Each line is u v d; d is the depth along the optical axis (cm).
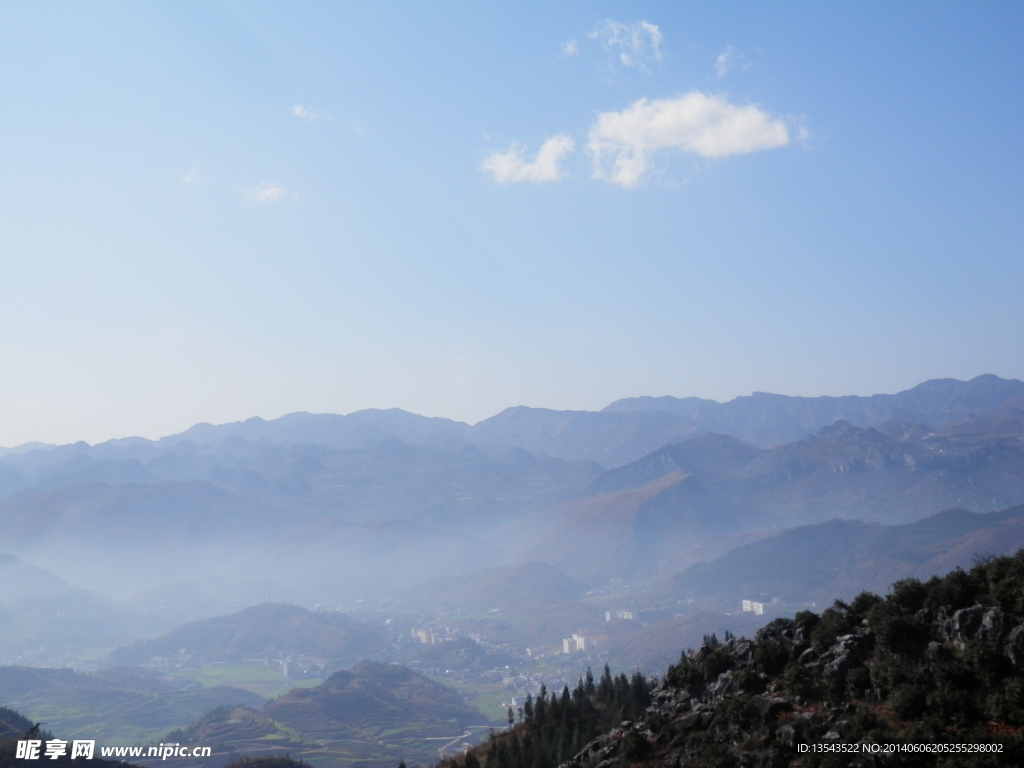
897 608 8394
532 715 14038
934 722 6838
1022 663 6962
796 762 7306
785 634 9231
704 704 8975
